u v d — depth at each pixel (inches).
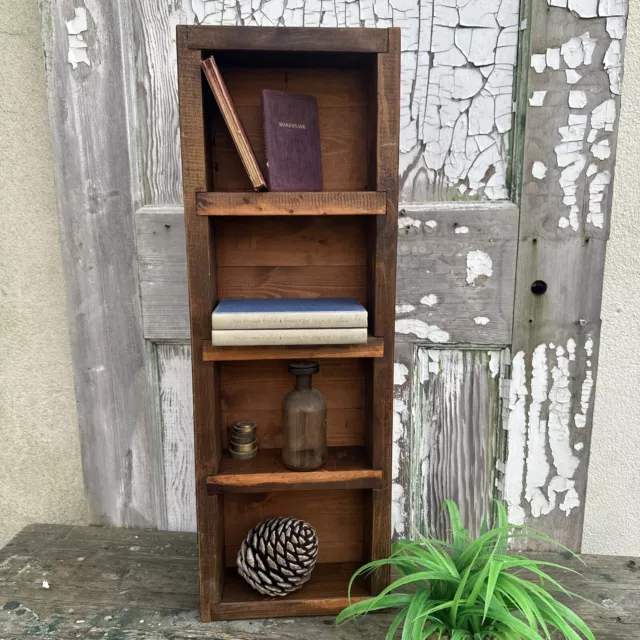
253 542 34.1
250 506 37.6
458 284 38.5
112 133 37.4
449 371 40.0
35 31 38.0
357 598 33.4
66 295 39.3
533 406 39.7
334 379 36.6
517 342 39.0
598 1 35.3
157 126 37.5
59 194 38.1
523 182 37.1
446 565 27.8
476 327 38.9
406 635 25.1
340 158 34.5
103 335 39.8
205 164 29.4
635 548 42.2
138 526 42.3
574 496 40.6
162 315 39.3
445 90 37.2
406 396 40.0
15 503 43.8
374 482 32.4
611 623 32.0
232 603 32.4
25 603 33.2
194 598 34.1
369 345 30.8
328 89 33.7
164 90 37.1
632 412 40.3
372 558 33.3
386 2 36.4
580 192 37.1
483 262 38.2
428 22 36.5
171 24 36.6
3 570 36.4
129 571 36.6
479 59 36.8
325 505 38.0
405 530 41.5
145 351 39.8
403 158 37.8
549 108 36.4
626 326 39.4
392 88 29.0
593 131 36.5
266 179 32.3
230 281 35.3
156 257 38.5
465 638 25.4
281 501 37.7
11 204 39.8
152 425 40.8
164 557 38.2
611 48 35.6
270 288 35.5
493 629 26.3
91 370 40.3
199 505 31.6
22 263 40.5
